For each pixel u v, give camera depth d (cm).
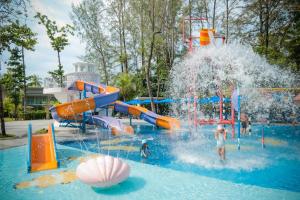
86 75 2112
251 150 1026
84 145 1191
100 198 516
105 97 1475
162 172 683
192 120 1984
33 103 4909
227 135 1453
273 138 1337
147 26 3002
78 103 1385
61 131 1689
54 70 3628
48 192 558
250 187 559
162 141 1312
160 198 507
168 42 3306
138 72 3625
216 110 2358
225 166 790
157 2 2827
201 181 605
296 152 984
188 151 1039
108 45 3641
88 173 549
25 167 770
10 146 1100
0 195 544
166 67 3362
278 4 2425
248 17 2853
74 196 531
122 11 3338
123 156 953
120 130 1502
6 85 4088
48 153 839
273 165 794
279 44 2541
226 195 515
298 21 2380
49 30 3503
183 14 3112
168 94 3142
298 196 504
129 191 548
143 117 1830
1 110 1422
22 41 1548
